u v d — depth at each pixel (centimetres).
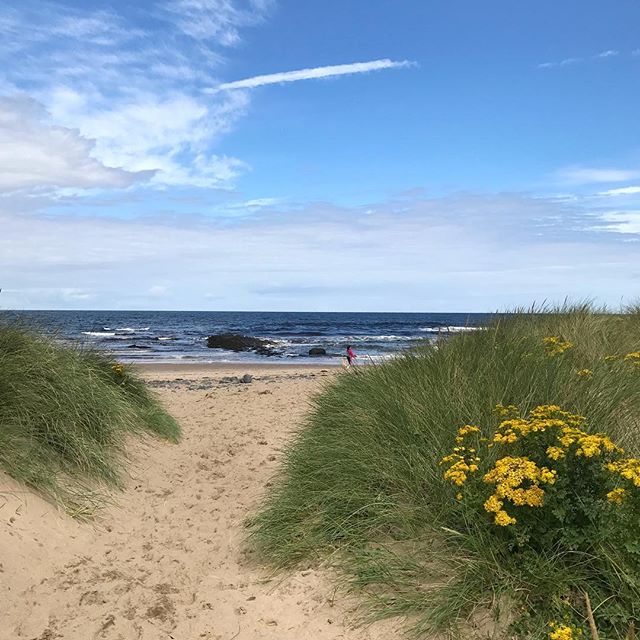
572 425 374
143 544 465
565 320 841
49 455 515
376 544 404
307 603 368
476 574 340
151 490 587
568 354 659
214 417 936
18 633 328
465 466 361
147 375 1662
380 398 543
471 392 482
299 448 584
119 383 772
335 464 489
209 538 485
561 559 328
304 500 472
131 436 681
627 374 566
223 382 1446
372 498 430
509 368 526
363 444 487
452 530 366
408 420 480
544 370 516
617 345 750
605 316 931
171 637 339
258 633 341
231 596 384
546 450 348
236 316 9919
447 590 337
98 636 335
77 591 378
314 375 1638
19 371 541
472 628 319
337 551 411
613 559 311
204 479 638
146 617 358
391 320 7669
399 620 337
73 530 455
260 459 701
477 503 354
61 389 582
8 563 379
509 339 659
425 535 390
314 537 428
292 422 882
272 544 443
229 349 3078
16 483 458
